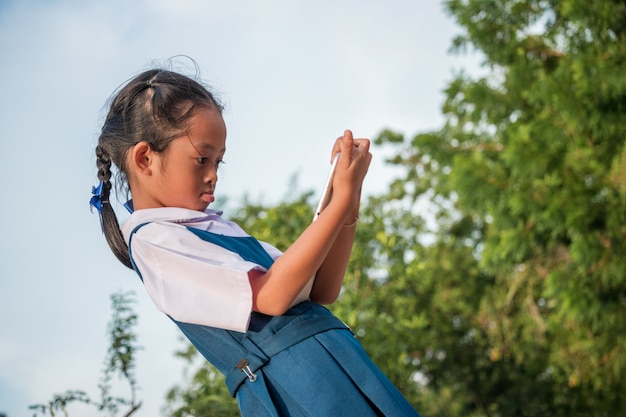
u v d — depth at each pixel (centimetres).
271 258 196
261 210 1066
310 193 1033
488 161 1115
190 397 600
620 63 994
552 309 1273
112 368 379
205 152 184
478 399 1273
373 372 176
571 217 955
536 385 1265
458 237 1345
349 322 771
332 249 197
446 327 1252
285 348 175
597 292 990
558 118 1046
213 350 180
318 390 171
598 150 1014
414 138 1256
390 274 905
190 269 176
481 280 1283
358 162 177
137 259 182
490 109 1129
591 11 997
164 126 183
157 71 191
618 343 1088
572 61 1029
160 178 184
